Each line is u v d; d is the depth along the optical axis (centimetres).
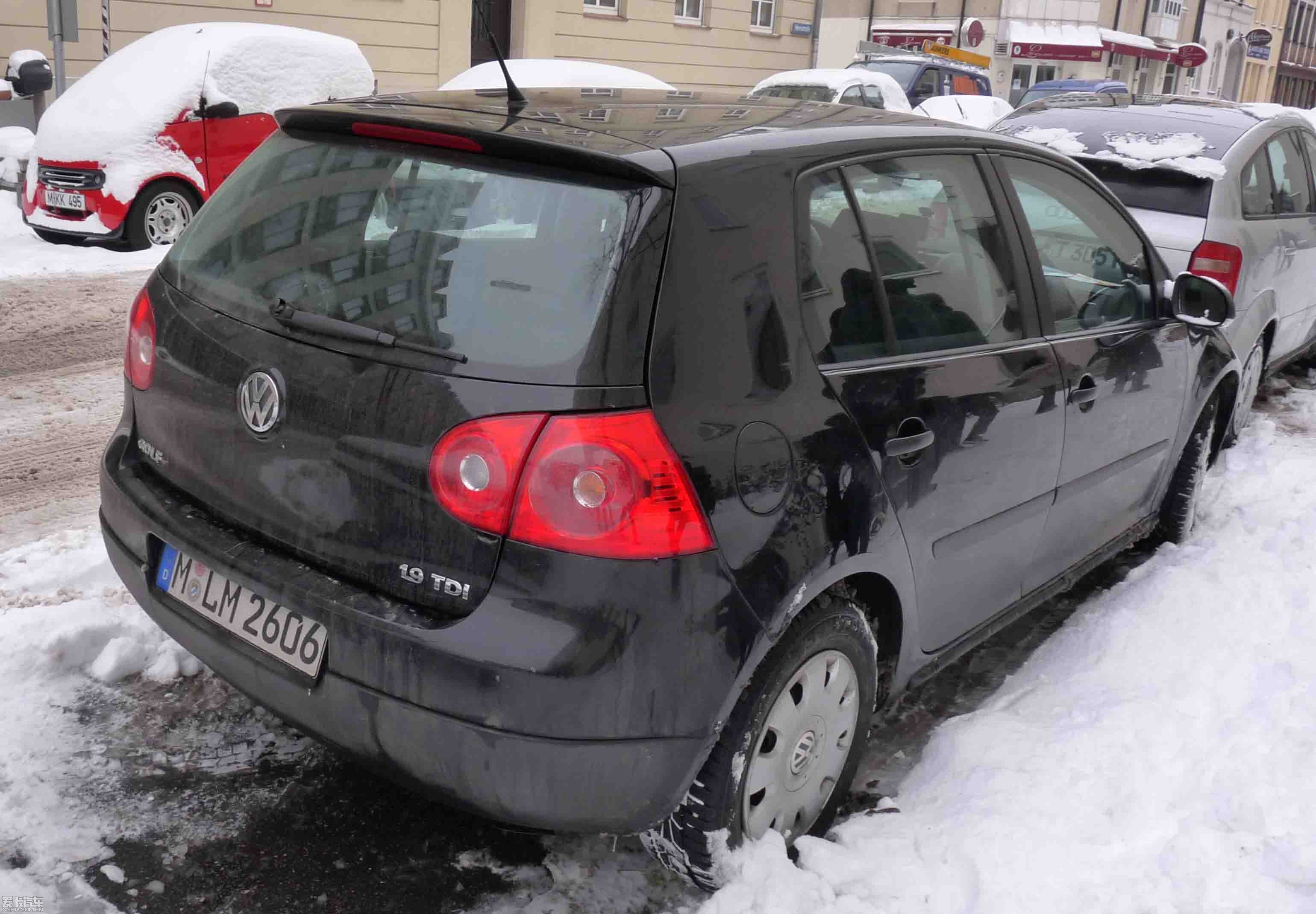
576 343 206
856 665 260
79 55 1384
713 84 2345
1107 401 350
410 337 216
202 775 280
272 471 233
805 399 237
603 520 202
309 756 290
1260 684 337
